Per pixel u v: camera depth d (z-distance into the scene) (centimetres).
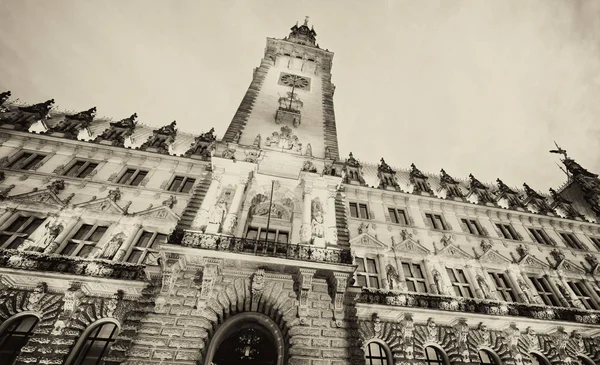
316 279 1706
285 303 1603
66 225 1981
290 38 4572
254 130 2608
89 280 1659
